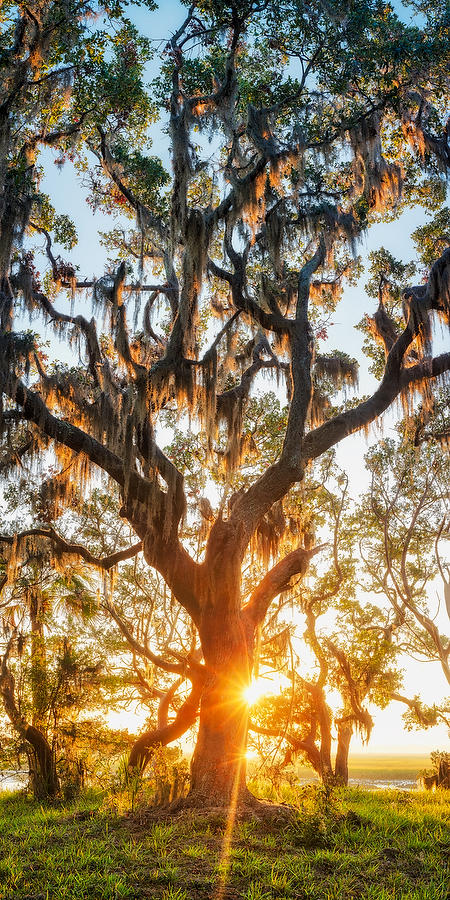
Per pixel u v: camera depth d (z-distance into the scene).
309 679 22.23
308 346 14.29
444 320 15.59
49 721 18.83
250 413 19.41
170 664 19.05
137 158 15.51
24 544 16.42
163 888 8.24
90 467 14.76
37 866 9.08
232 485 18.83
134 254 17.52
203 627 13.44
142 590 21.69
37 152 15.45
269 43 14.19
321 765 20.66
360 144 14.08
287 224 14.08
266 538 15.75
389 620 25.72
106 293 13.96
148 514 13.39
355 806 14.37
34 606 19.16
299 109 14.01
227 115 13.46
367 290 17.97
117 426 13.85
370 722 22.73
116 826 11.41
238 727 12.80
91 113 15.05
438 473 22.94
